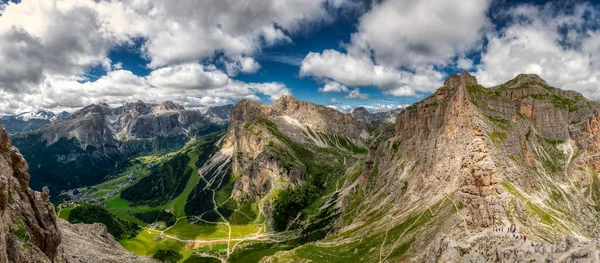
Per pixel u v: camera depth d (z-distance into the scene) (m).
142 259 146.00
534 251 91.94
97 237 161.50
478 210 154.38
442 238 129.00
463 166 196.12
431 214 196.50
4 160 90.62
